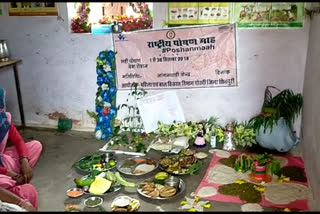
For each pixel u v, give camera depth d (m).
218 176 3.02
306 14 3.37
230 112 3.84
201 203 2.63
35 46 4.09
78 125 4.28
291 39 3.48
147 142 3.78
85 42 3.94
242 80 3.70
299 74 3.56
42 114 4.36
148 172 3.09
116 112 4.04
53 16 3.92
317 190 2.55
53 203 2.72
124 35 3.82
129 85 3.98
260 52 3.58
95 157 3.35
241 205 2.61
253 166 2.96
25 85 4.29
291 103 3.54
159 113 3.95
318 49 2.89
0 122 2.68
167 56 3.80
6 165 2.71
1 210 2.12
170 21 3.68
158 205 2.63
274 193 2.75
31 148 2.97
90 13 3.84
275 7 3.42
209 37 3.64
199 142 3.60
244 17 3.51
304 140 3.34
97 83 3.94
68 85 4.15
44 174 3.18
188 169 3.09
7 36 4.13
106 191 2.79
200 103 3.88
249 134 3.59
